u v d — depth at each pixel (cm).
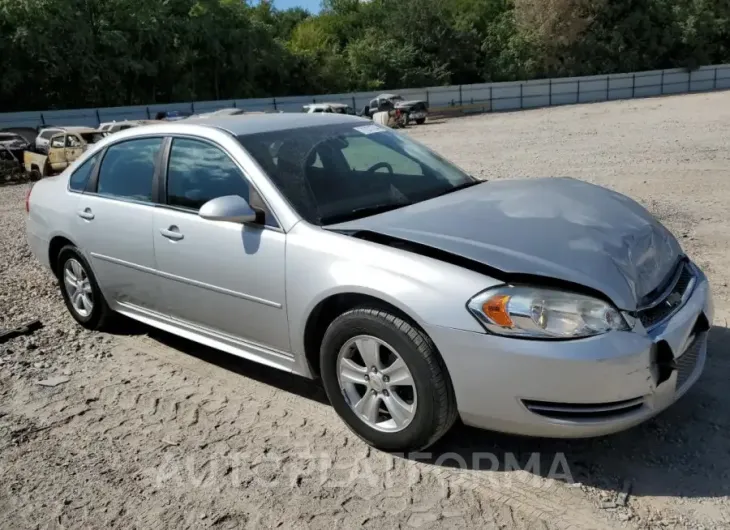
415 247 317
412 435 313
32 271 735
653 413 294
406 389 321
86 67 4225
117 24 4509
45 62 4041
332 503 297
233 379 425
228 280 379
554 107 4841
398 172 415
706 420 343
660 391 292
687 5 5734
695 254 627
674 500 284
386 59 5756
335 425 362
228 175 388
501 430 299
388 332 309
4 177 1845
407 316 306
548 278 287
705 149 1473
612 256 305
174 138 429
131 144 462
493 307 284
